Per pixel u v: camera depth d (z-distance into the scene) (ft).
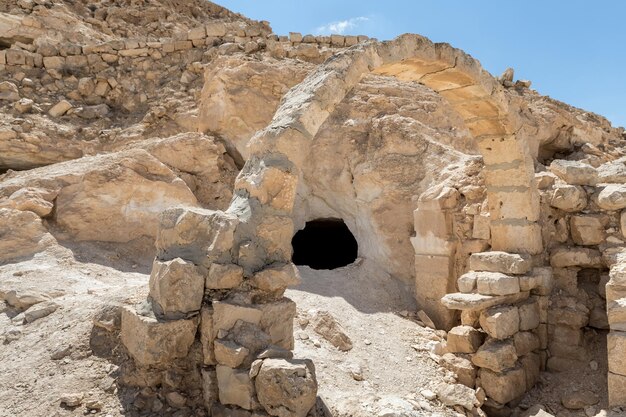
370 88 32.32
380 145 27.86
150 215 25.46
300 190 30.04
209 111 32.65
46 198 23.38
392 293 24.76
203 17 67.77
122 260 23.26
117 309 13.94
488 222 21.17
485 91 19.04
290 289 22.18
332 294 22.98
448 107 31.73
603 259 18.52
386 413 13.04
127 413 11.21
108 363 12.65
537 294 19.29
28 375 12.44
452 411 15.31
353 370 16.07
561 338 18.65
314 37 39.50
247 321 11.93
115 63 41.83
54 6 48.70
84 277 19.72
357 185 27.61
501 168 20.52
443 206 22.72
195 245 12.78
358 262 27.17
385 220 26.18
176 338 11.66
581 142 36.60
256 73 32.17
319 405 12.75
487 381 16.55
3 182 25.27
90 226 23.70
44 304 16.02
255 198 13.39
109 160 26.13
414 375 17.16
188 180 29.14
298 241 37.55
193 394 11.89
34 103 36.73
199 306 12.12
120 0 59.82
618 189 18.45
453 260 22.54
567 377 17.78
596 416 14.29
